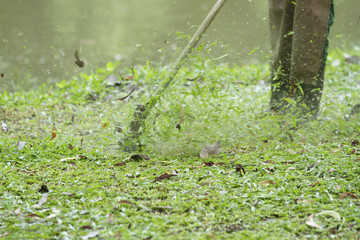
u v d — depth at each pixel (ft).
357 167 18.24
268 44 29.22
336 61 39.11
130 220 14.56
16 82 36.19
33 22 50.37
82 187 17.39
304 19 21.83
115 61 39.29
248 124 23.29
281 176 17.97
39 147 21.31
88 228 14.08
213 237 13.47
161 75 24.36
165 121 22.06
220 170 18.72
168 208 15.49
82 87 33.88
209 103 21.52
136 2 62.75
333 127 24.21
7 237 13.43
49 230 13.84
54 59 40.27
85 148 22.76
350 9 56.18
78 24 50.57
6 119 28.09
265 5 29.32
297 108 24.00
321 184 17.19
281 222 14.42
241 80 34.76
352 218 14.51
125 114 27.63
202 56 24.29
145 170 19.15
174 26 42.57
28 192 16.89
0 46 41.96
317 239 13.52
